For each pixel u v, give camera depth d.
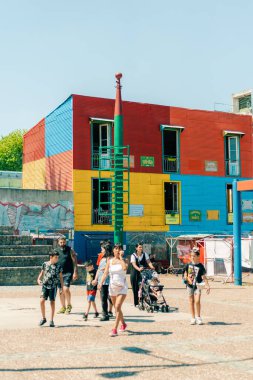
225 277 28.06
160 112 37.69
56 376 7.58
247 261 31.17
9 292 19.89
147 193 36.59
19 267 23.02
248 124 40.97
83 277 23.98
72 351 9.34
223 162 39.66
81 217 34.78
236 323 12.61
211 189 39.00
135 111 36.75
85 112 35.38
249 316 13.88
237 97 46.47
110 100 36.25
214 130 39.59
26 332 11.27
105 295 12.93
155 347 9.70
